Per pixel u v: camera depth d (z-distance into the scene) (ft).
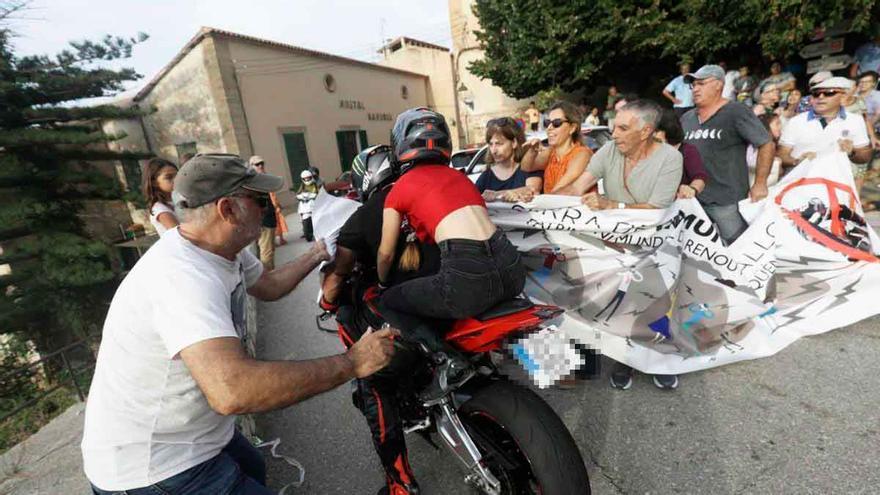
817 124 13.73
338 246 6.24
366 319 6.41
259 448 8.10
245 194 4.43
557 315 5.02
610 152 9.19
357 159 7.53
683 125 11.57
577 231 8.91
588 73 40.65
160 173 10.23
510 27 44.70
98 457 4.21
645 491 6.27
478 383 5.73
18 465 7.74
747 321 9.41
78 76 44.16
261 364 3.82
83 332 43.80
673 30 35.45
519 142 10.65
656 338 8.88
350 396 9.53
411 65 83.10
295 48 53.67
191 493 4.36
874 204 17.60
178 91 49.57
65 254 42.24
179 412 4.18
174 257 4.14
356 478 7.23
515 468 5.07
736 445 6.86
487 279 4.96
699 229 9.00
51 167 45.37
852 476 6.00
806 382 8.08
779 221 10.00
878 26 27.68
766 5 29.50
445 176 5.48
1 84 40.16
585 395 8.57
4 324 39.70
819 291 9.91
